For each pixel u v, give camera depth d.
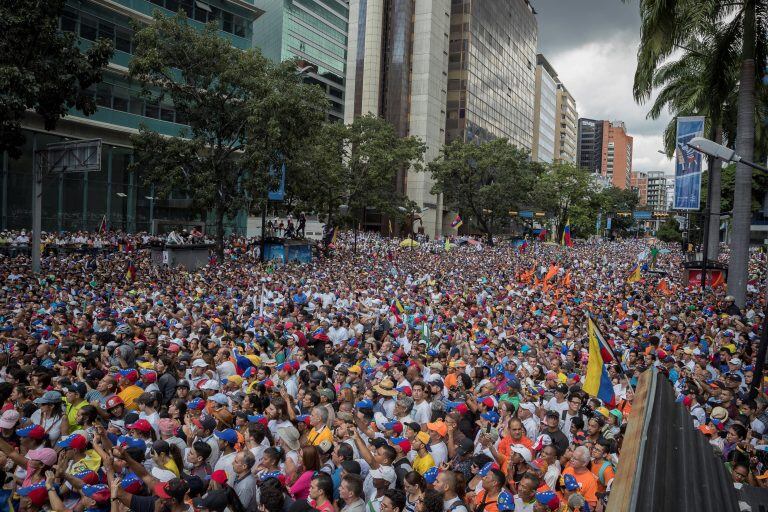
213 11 51.75
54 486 6.14
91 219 45.97
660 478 2.33
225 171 37.03
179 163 34.81
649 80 23.89
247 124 34.75
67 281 22.47
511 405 8.52
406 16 100.50
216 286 23.34
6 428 6.88
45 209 42.94
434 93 103.94
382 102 103.81
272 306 19.03
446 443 7.69
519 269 39.66
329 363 12.20
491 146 75.94
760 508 4.39
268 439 7.49
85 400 8.05
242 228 58.91
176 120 50.28
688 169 28.59
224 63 34.56
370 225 98.50
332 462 7.05
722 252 74.00
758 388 11.12
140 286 22.45
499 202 76.94
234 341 13.12
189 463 7.02
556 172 94.69
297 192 43.50
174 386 10.12
